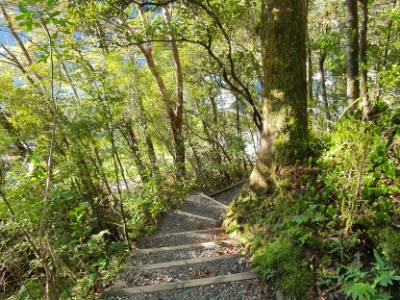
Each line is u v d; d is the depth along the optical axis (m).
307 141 4.02
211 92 9.43
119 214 5.75
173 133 8.97
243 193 4.70
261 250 3.39
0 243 3.37
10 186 3.22
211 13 4.80
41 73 5.53
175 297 3.19
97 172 5.16
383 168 2.88
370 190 2.79
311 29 9.23
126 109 6.35
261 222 3.89
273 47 3.94
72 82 4.77
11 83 5.44
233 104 10.54
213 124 9.94
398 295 2.24
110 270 4.07
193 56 8.96
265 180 4.31
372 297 2.23
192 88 9.36
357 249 2.70
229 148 10.31
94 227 5.46
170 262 3.87
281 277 2.94
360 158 2.78
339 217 2.84
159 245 4.87
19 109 5.11
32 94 5.19
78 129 4.30
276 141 4.07
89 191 5.56
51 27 5.19
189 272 3.63
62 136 4.55
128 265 4.11
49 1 2.49
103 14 4.61
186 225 5.80
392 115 3.34
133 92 6.82
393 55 7.12
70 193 3.64
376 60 7.32
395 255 2.39
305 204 3.32
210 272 3.54
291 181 3.82
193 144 9.66
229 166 9.92
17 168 3.44
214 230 4.84
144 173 6.98
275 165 4.09
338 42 5.51
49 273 3.07
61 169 4.07
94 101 4.52
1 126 4.45
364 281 2.39
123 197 5.95
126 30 5.19
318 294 2.57
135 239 5.34
